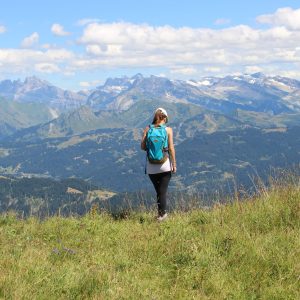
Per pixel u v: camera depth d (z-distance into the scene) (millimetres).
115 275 4230
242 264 4461
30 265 4312
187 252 4762
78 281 3986
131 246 5281
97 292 3855
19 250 4910
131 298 3756
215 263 4516
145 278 4254
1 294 3613
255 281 4152
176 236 5512
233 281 4141
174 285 4098
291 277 4145
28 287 3760
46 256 4793
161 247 5137
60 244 5293
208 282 4133
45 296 3668
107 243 5543
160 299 3816
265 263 4457
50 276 4082
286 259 4484
